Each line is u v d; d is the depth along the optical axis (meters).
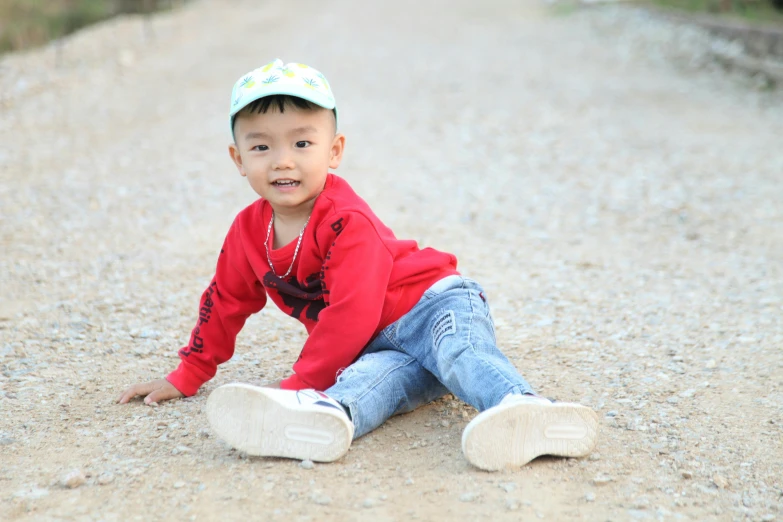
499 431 2.26
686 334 3.57
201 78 10.28
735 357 3.29
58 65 10.44
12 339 3.44
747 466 2.40
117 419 2.67
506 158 7.20
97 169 6.53
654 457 2.45
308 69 2.55
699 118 8.61
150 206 5.67
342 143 2.69
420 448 2.47
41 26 13.76
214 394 2.31
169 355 3.32
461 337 2.50
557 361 3.28
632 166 6.82
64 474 2.29
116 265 4.51
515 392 2.33
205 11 16.88
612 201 5.89
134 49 11.97
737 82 10.30
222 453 2.42
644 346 3.44
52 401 2.82
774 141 7.61
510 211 5.74
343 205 2.55
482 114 8.80
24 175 6.25
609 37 13.70
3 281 4.19
